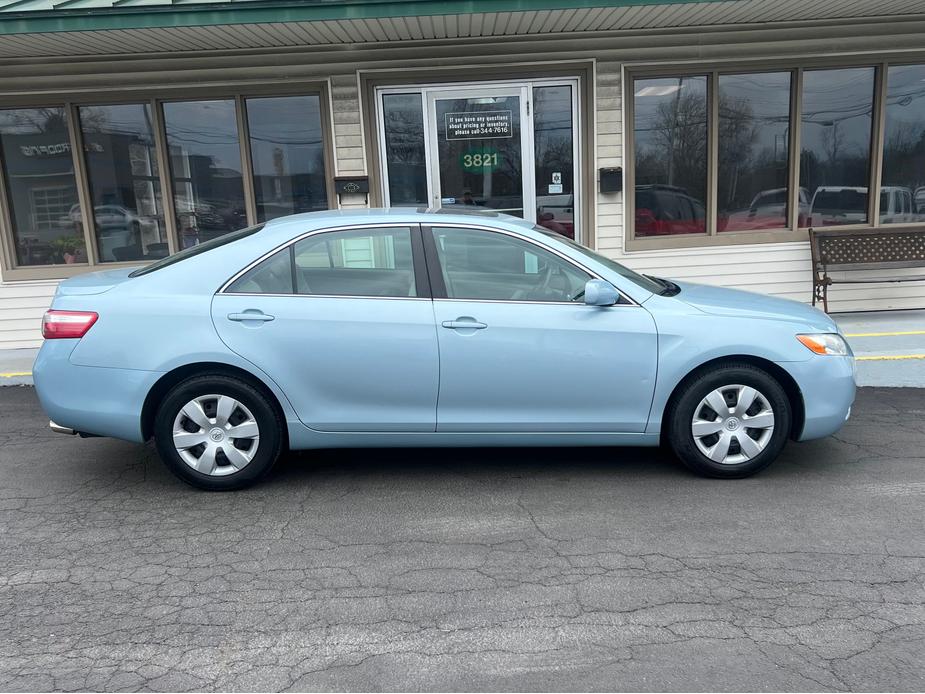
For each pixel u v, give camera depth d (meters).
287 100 8.20
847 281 8.26
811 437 4.45
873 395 6.12
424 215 4.46
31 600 3.26
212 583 3.39
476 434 4.38
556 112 8.28
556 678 2.70
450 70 8.04
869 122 8.39
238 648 2.90
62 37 6.91
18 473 4.80
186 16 6.57
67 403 4.24
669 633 2.95
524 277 4.38
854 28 8.02
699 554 3.58
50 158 8.26
